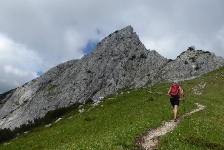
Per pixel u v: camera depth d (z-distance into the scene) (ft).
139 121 86.74
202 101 133.18
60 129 129.29
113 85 616.80
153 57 646.33
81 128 114.83
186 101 131.23
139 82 574.97
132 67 651.66
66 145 67.62
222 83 204.33
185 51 537.65
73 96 647.97
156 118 88.94
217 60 475.72
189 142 59.21
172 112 99.45
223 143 61.93
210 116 91.45
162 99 144.36
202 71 459.73
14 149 123.34
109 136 64.39
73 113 201.26
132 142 58.95
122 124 94.02
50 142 108.58
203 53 507.30
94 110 161.38
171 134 64.18
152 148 55.57
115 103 167.53
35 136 140.26
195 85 209.15
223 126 80.28
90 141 63.41
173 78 467.93
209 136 65.00
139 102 146.30
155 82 499.51
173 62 527.40
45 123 302.66
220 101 141.69
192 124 74.74
